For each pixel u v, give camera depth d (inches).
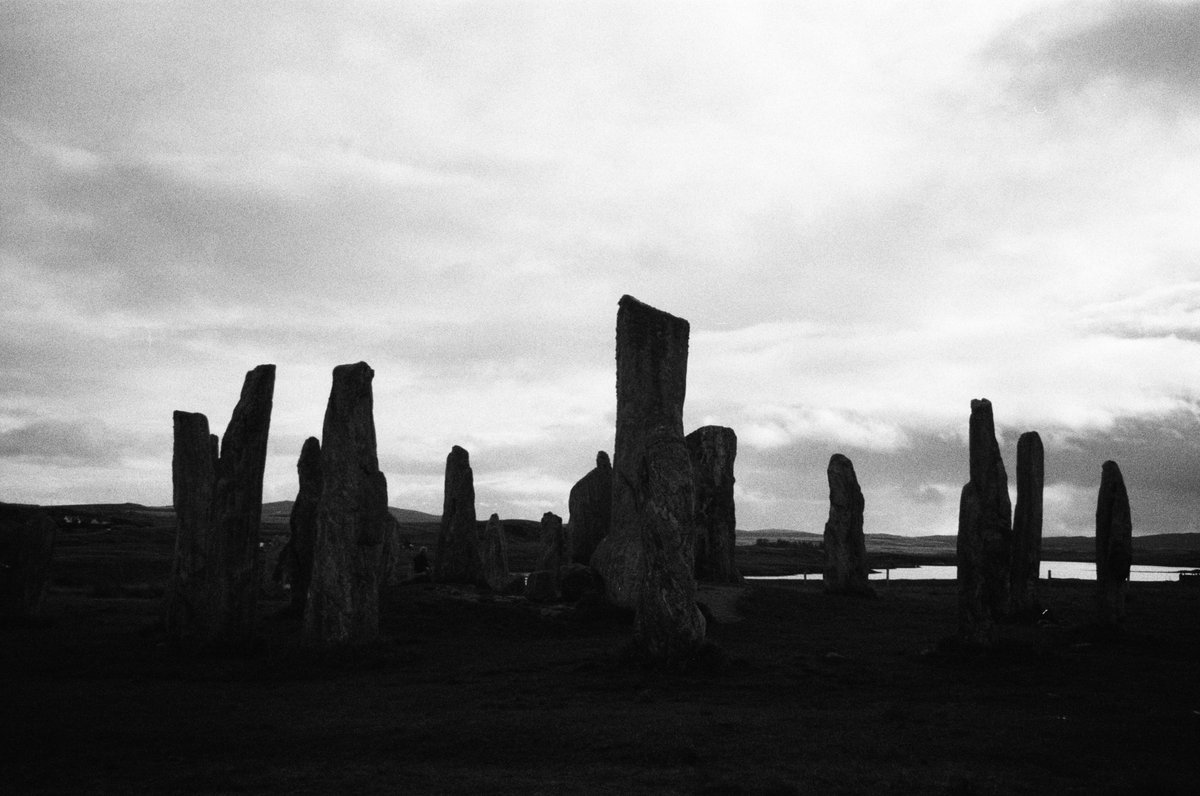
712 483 1807.3
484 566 1793.8
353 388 1042.7
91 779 544.4
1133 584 2308.1
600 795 497.7
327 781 530.9
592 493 1788.9
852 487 1802.4
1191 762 583.5
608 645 1114.1
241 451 1091.3
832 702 765.9
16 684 873.5
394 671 948.0
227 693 826.8
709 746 606.9
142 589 1752.0
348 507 1024.2
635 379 1391.5
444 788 513.7
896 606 1598.2
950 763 570.3
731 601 1473.9
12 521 2215.8
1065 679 888.9
